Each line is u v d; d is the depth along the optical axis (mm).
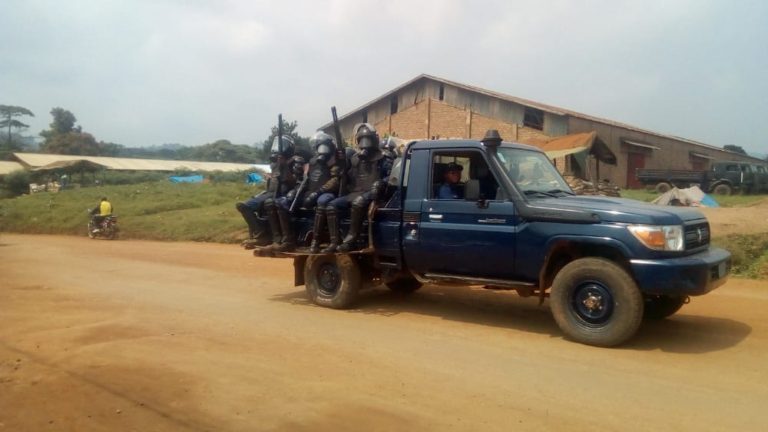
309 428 4367
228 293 10016
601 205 6609
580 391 5082
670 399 4887
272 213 8898
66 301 9289
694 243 6422
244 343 6672
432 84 35219
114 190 37875
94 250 17984
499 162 7141
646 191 29359
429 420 4500
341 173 8445
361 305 8773
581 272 6410
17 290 10391
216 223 21609
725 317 7625
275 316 8109
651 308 7301
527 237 6754
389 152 8500
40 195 38375
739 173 27625
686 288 5980
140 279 11727
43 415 4660
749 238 11992
